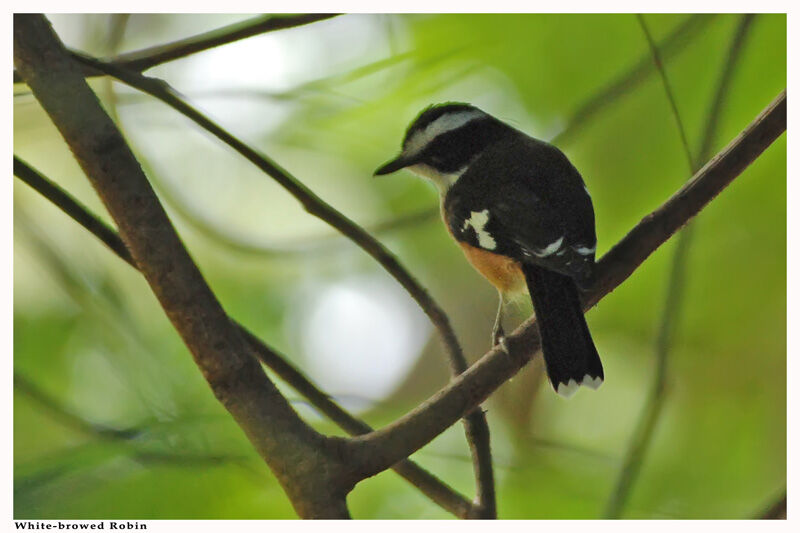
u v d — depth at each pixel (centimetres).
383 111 1134
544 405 1167
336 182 1251
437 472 991
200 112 758
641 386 1153
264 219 1288
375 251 780
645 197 1089
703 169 771
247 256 1163
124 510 845
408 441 614
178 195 1126
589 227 858
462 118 1002
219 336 577
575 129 981
